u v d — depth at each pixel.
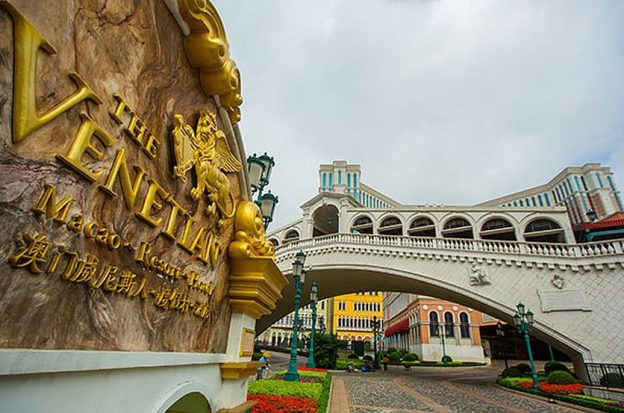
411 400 13.14
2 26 1.06
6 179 1.08
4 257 1.08
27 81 1.12
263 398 8.09
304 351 46.66
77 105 1.32
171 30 1.95
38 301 1.19
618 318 17.73
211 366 2.76
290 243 27.39
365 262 23.73
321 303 74.94
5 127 1.08
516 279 20.25
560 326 18.69
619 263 18.33
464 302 23.02
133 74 1.65
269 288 3.40
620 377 15.78
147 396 1.83
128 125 1.60
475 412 11.09
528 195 73.12
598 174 66.31
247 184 3.41
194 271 2.36
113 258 1.55
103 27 1.46
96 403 1.47
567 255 19.80
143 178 1.72
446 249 22.09
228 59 2.33
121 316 1.62
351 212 30.97
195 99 2.27
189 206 2.22
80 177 1.35
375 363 32.72
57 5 1.25
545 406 13.01
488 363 41.50
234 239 3.14
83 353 1.36
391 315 63.16
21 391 1.15
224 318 3.02
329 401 10.62
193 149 2.19
